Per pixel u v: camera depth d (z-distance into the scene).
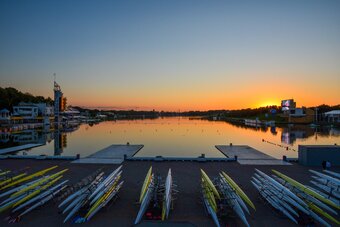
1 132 57.94
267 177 13.11
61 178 15.20
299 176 15.71
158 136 52.59
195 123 112.81
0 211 10.08
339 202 10.56
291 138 48.28
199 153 30.25
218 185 12.52
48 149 34.16
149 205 10.77
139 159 20.31
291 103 103.25
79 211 10.25
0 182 13.40
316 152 18.50
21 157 21.25
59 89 82.31
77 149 34.25
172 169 17.42
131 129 73.62
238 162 19.72
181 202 11.41
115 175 13.83
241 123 112.12
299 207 9.71
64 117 97.25
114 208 10.78
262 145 38.12
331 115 94.69
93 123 110.81
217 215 9.85
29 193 11.20
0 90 86.25
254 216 10.02
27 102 97.38
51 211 10.42
